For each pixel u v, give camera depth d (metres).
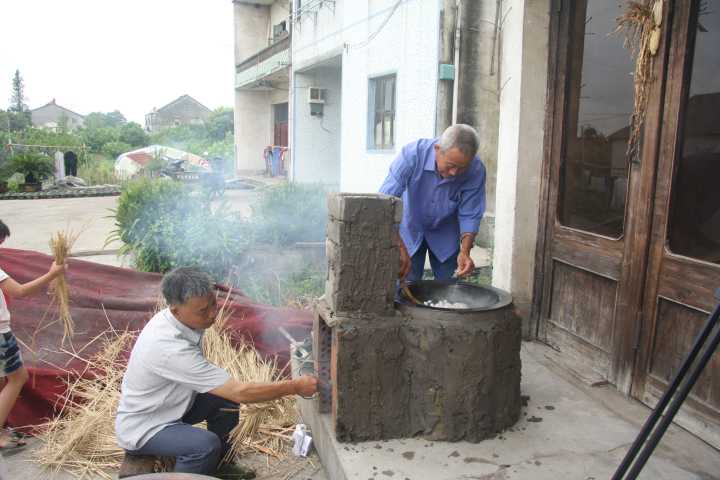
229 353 3.82
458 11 7.94
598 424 2.80
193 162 21.56
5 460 3.14
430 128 8.71
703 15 2.56
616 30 3.05
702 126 2.59
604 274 3.25
